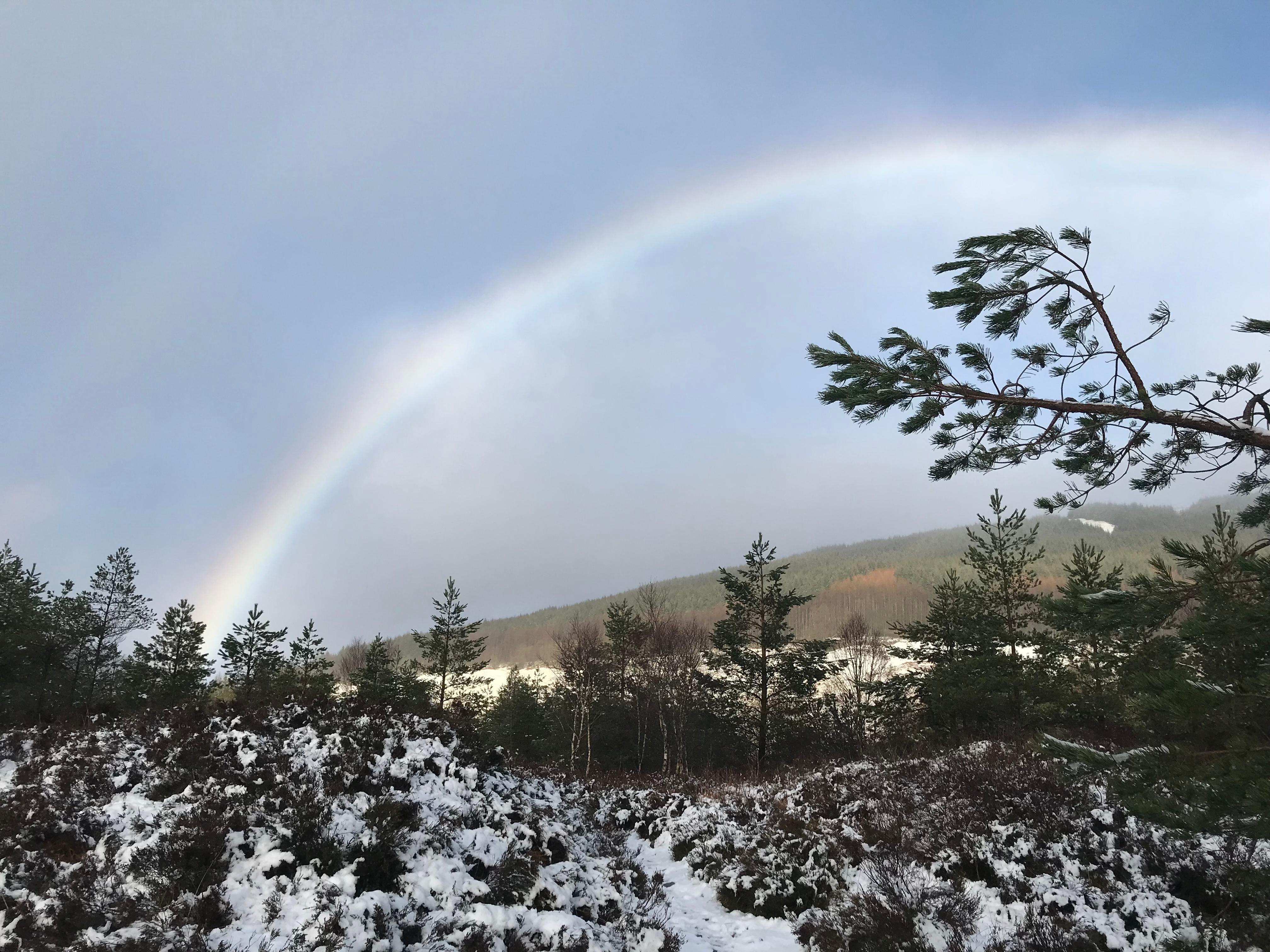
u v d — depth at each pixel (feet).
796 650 107.65
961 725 70.38
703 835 44.96
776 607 107.45
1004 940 26.08
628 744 124.47
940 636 79.66
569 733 124.47
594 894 30.55
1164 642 14.46
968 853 33.30
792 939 31.19
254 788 30.58
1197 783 12.55
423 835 28.78
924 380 16.87
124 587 96.43
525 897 27.43
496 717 131.34
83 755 35.01
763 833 42.86
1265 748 12.28
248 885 23.99
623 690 129.70
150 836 26.27
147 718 41.04
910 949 26.89
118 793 30.76
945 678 71.05
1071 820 34.35
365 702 46.65
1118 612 14.43
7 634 74.38
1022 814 36.50
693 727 122.42
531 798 42.68
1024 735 54.85
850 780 52.29
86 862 24.95
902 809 41.50
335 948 20.86
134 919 21.94
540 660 226.17
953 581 82.07
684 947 29.40
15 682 74.54
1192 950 19.89
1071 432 16.49
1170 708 12.91
